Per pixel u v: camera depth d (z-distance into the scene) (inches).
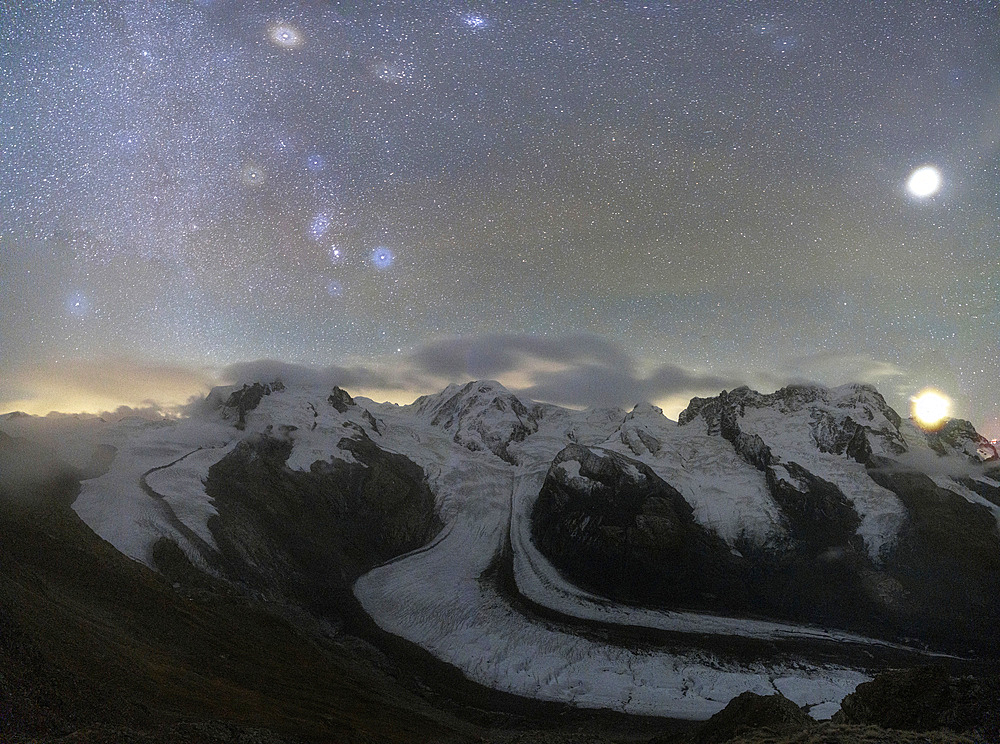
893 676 852.6
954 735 677.9
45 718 811.4
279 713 1460.4
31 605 1323.8
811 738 686.5
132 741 756.0
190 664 1612.9
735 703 1129.4
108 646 1359.5
